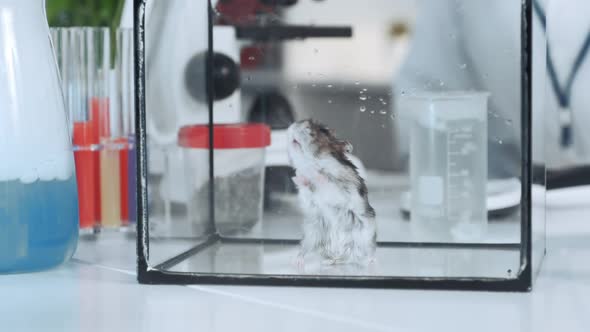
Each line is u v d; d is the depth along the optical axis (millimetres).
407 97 1375
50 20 1489
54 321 1184
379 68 1399
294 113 1410
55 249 1303
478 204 1318
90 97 1441
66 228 1309
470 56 1372
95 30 1439
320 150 1279
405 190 1388
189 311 1200
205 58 1387
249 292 1242
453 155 1324
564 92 1449
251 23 1413
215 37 1411
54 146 1295
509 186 1305
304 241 1284
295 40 1412
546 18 1421
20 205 1284
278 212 1374
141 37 1258
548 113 1448
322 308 1202
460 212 1324
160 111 1294
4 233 1284
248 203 1371
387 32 1400
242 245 1343
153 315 1192
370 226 1278
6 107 1277
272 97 1412
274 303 1215
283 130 1402
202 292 1244
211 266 1282
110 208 1451
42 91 1291
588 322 1170
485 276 1242
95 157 1447
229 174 1370
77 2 1491
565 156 1453
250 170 1376
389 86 1396
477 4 1367
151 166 1274
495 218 1311
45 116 1291
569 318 1179
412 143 1343
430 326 1165
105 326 1173
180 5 1338
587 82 1444
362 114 1397
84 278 1292
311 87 1409
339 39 1406
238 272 1265
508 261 1278
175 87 1325
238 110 1413
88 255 1375
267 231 1369
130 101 1448
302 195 1283
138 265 1267
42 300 1231
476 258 1287
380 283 1244
